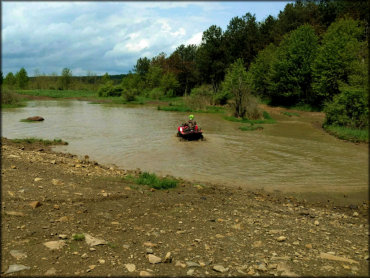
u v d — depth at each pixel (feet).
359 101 79.15
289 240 19.81
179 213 23.56
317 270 15.88
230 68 229.25
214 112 134.00
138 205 24.47
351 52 127.13
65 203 22.75
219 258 16.60
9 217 18.97
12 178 27.14
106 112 128.98
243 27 252.42
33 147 51.01
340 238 20.88
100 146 55.11
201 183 34.35
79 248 16.28
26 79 333.01
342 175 39.22
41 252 15.42
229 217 23.50
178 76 289.74
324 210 27.63
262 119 107.86
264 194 31.55
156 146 55.62
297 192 32.73
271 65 177.47
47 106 161.79
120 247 16.96
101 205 23.44
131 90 208.23
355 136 68.23
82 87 346.54
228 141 63.00
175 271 14.80
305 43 161.58
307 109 152.56
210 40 253.85
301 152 53.36
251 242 19.07
